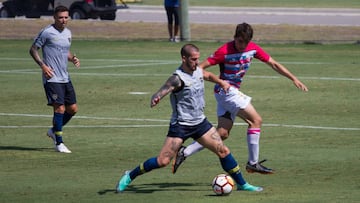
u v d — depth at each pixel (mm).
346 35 65000
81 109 35031
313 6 103562
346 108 34594
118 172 23078
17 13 81938
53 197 19828
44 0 81125
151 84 42344
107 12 80500
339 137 28391
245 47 21672
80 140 28344
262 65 49219
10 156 25719
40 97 38531
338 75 44625
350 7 101375
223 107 22062
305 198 19438
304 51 55719
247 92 39125
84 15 79500
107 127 30875
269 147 26656
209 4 107562
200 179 22031
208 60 21812
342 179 21844
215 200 19266
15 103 36906
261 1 114625
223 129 22141
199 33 67062
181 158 21031
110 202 19203
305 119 32031
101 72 47062
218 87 22031
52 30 26469
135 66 49469
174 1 61500
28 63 51312
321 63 49625
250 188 20438
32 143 28016
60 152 26312
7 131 30344
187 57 19422
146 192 20328
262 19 82625
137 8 99000
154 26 73875
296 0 116812
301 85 21875
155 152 26078
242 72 22094
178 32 67125
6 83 43062
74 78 44688
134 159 25016
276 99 37062
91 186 21125
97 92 39781
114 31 69812
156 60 52188
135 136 28984
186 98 19641
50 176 22562
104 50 57750
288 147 26641
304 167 23500
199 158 25047
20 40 64438
